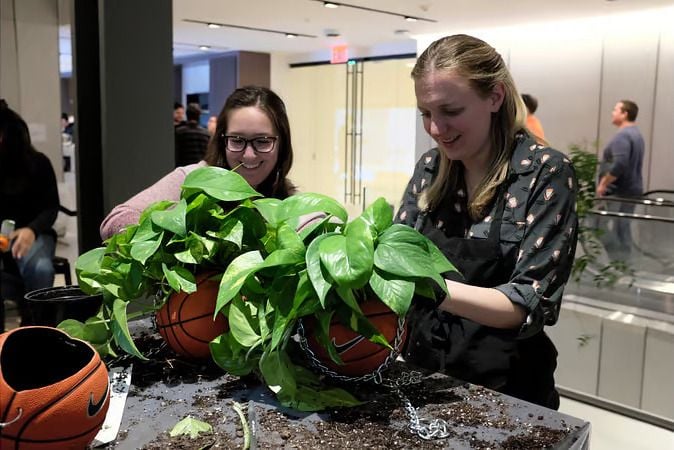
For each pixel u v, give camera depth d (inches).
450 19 254.8
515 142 49.0
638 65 242.7
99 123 75.0
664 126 238.2
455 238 50.3
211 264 39.0
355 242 32.1
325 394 35.1
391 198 365.7
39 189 100.1
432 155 55.2
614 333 111.3
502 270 48.1
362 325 34.1
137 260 37.2
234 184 37.0
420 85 47.3
